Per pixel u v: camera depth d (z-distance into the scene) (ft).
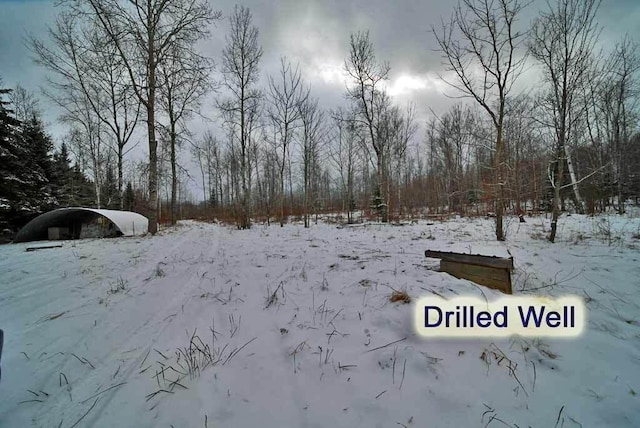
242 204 57.57
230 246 28.86
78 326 10.39
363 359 7.95
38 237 38.91
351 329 9.55
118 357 8.39
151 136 40.78
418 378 7.13
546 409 6.17
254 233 44.11
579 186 47.65
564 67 21.98
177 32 39.81
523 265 16.28
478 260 13.12
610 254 17.29
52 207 46.75
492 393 6.62
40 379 7.37
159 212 92.94
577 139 32.83
